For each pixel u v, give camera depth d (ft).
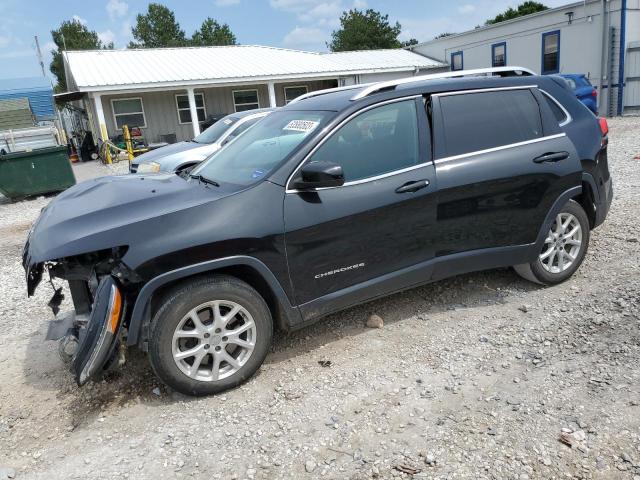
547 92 14.55
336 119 11.80
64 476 8.86
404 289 12.89
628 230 18.52
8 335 14.71
